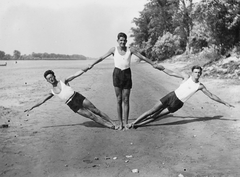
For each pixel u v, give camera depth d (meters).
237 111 7.97
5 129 6.43
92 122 7.14
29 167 4.39
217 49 19.86
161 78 16.64
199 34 25.45
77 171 4.24
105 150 5.13
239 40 19.02
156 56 40.72
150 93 11.23
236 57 16.28
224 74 15.15
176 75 6.22
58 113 8.09
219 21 18.69
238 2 17.97
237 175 4.05
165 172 4.18
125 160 4.66
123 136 5.96
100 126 6.76
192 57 30.98
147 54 45.38
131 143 5.50
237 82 13.22
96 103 9.38
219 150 5.06
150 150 5.11
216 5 18.09
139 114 7.87
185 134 6.04
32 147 5.27
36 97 10.62
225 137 5.75
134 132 6.25
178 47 38.75
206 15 18.78
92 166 4.40
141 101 9.64
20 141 5.60
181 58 33.41
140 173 4.15
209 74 15.63
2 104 9.31
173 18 35.84
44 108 8.72
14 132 6.20
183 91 6.03
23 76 19.50
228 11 18.34
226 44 19.30
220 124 6.71
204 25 20.16
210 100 9.52
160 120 7.28
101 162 4.58
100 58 6.11
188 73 18.69
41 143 5.50
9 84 14.73
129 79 6.23
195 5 20.00
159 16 43.72
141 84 14.02
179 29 36.47
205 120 7.12
